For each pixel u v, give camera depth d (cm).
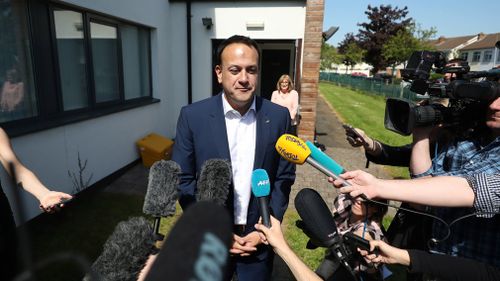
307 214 137
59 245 319
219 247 34
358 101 1866
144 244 82
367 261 137
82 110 456
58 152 392
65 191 407
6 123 338
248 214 198
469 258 129
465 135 138
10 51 343
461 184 101
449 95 132
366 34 3503
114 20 524
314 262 320
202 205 41
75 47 439
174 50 717
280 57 930
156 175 117
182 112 196
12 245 112
